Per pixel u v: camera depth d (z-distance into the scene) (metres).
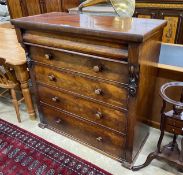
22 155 1.69
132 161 1.53
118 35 1.07
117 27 1.19
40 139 1.83
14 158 1.67
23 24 1.42
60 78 1.54
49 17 1.56
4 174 1.54
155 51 1.41
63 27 1.25
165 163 1.57
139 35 1.01
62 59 1.44
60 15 1.66
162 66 1.61
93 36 1.18
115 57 1.16
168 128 1.27
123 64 1.17
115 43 1.14
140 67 1.15
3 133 1.92
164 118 1.25
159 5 2.87
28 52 1.60
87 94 1.45
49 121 1.89
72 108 1.61
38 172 1.55
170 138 1.78
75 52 1.32
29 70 1.70
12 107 2.30
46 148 1.74
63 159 1.64
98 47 1.21
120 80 1.24
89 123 1.58
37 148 1.75
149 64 1.33
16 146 1.78
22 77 1.80
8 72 1.77
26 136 1.87
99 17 1.54
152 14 2.96
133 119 1.31
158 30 1.27
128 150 1.46
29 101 1.96
